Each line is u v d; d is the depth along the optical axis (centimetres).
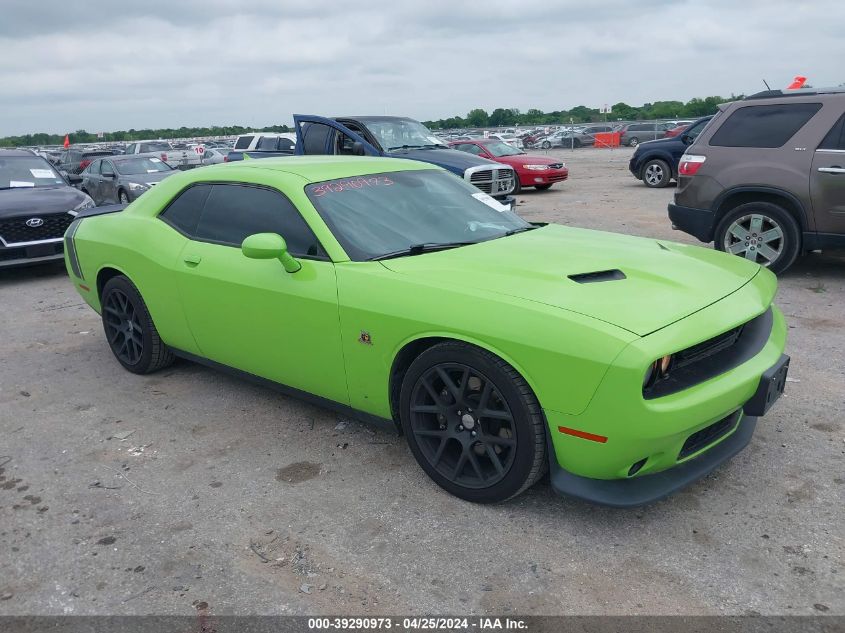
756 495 314
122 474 363
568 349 265
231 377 496
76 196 936
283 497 332
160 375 507
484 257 339
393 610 253
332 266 346
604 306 280
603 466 274
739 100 720
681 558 274
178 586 272
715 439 303
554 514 307
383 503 322
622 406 257
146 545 299
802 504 306
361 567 278
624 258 340
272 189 388
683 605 248
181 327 442
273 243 338
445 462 325
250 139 1723
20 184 965
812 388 429
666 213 1202
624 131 4553
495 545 287
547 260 332
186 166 2691
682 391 271
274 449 382
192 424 420
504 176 1212
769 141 686
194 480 353
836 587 253
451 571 272
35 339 619
